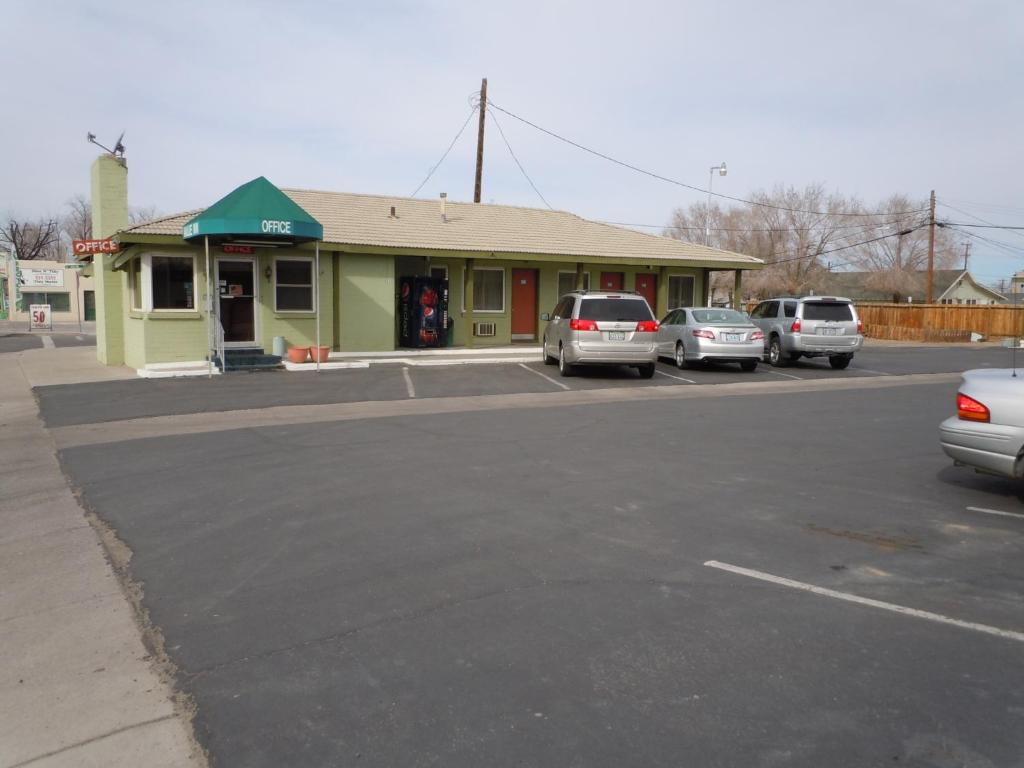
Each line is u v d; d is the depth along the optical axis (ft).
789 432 35.27
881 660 13.33
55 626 15.10
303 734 11.30
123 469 28.14
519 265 79.10
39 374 58.95
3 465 29.37
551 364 64.13
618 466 27.99
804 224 191.62
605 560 18.22
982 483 25.70
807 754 10.66
